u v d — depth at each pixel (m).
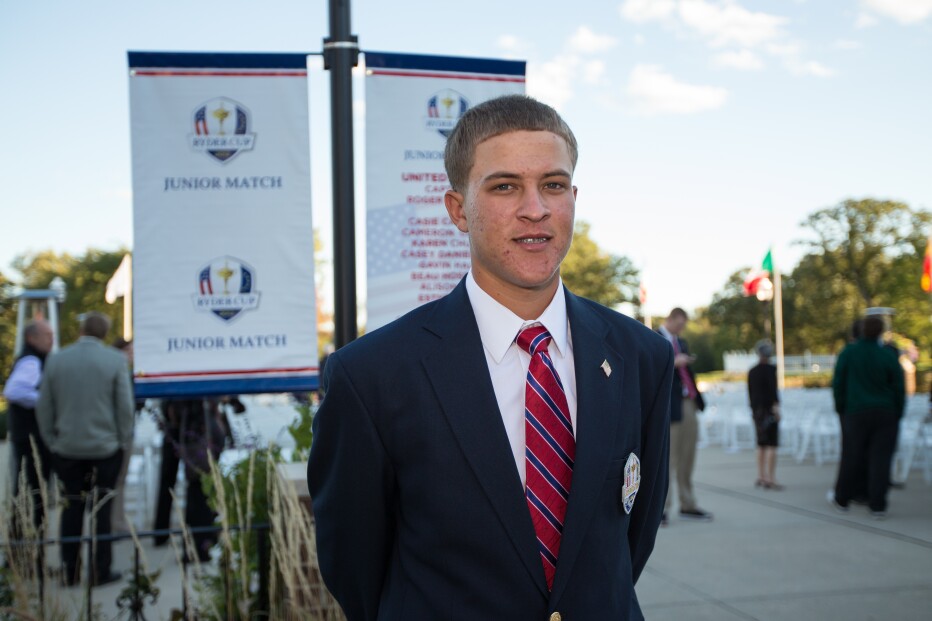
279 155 3.49
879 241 40.38
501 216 1.32
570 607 1.26
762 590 4.68
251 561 3.21
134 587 3.08
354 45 3.36
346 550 1.42
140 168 3.43
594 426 1.33
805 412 10.66
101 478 4.90
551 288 1.41
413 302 3.50
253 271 3.48
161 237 3.44
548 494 1.30
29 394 5.67
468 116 1.40
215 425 5.44
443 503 1.27
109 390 4.96
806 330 42.69
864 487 7.11
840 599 4.48
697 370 51.16
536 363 1.35
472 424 1.29
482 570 1.26
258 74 3.47
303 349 3.51
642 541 1.57
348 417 1.35
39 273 33.94
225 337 3.47
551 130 1.36
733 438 11.38
